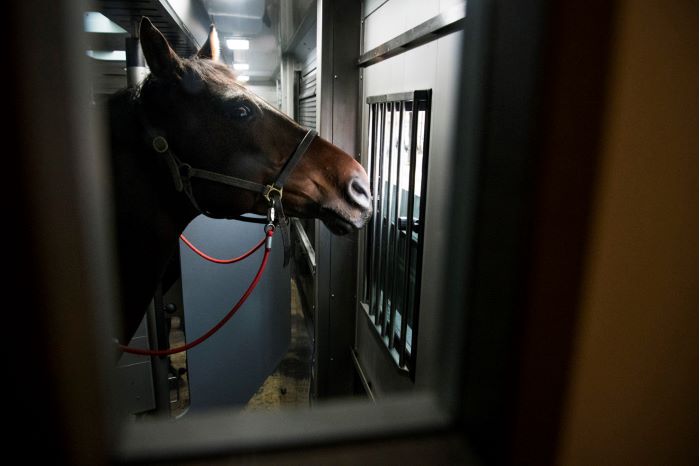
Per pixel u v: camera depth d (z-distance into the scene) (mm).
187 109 1438
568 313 408
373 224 2197
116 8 1987
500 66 422
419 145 1724
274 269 3025
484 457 475
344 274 2676
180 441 447
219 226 2479
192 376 2484
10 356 330
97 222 374
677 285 422
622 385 440
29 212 316
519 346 417
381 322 2242
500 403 451
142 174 1462
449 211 535
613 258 399
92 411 372
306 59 5340
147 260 1536
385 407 538
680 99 376
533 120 376
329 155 1635
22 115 308
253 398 3219
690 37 366
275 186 1578
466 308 509
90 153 356
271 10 3877
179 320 3705
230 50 5562
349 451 460
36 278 324
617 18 349
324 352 2785
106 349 394
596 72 360
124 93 1439
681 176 394
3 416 338
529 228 391
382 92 2043
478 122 466
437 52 1445
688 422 472
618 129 370
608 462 466
